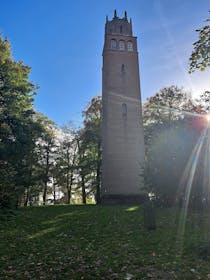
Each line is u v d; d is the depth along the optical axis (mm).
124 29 32844
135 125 28438
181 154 17484
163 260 6777
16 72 22109
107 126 28062
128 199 26000
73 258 7363
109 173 26750
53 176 37875
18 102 22328
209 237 8906
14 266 6699
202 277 5426
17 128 21453
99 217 15484
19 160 21609
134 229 11477
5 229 12359
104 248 8484
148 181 18125
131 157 27312
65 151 39188
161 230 10766
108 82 29688
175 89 33531
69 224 13625
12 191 13680
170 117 32875
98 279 5547
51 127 38000
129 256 7328
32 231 12062
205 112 20484
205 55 6688
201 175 16688
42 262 7020
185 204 16828
